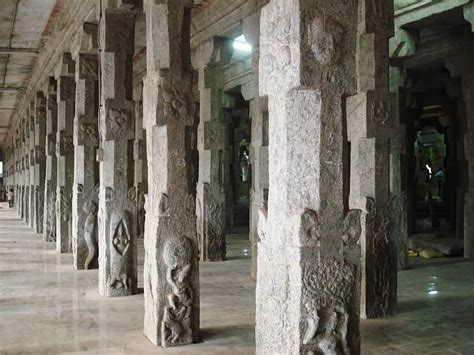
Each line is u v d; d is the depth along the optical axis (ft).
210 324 21.57
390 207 24.03
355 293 13.44
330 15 13.29
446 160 64.49
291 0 13.12
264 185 31.30
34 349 18.33
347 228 13.42
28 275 32.89
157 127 19.72
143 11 28.09
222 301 25.89
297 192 13.28
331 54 13.23
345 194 13.57
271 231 13.83
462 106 47.47
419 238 47.47
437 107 61.98
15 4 37.70
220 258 40.29
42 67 52.60
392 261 23.82
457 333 20.65
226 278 32.53
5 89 70.03
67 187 43.70
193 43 42.01
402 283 31.12
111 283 26.86
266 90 14.17
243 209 78.18
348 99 25.21
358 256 13.51
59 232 43.24
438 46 41.88
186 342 19.01
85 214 35.27
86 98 35.83
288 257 13.19
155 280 18.93
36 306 24.68
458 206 47.80
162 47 19.67
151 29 19.89
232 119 72.59
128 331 20.56
